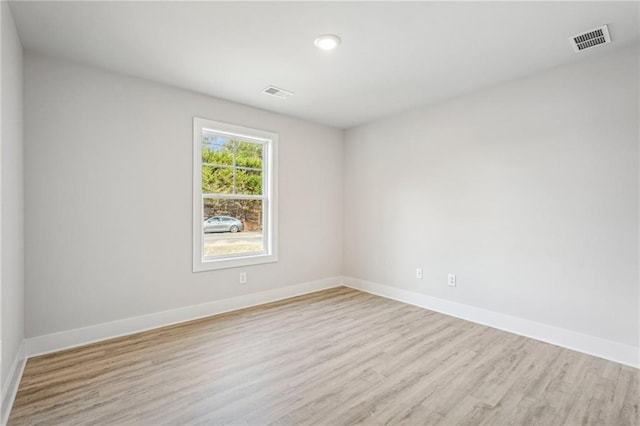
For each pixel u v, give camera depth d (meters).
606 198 2.57
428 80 3.10
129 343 2.79
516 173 3.07
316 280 4.62
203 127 3.48
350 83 3.18
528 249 3.00
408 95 3.49
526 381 2.20
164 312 3.23
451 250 3.60
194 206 3.42
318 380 2.20
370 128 4.53
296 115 4.21
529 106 2.99
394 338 2.92
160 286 3.21
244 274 3.84
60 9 2.00
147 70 2.89
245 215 3.97
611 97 2.54
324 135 4.69
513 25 2.19
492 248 3.25
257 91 3.39
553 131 2.84
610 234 2.55
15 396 1.99
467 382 2.18
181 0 1.92
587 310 2.65
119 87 2.95
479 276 3.35
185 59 2.69
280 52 2.57
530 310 2.98
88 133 2.79
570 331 2.74
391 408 1.90
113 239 2.93
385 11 2.04
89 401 1.95
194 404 1.92
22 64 2.45
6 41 1.91
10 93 2.03
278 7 2.00
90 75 2.80
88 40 2.38
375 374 2.28
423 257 3.88
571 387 2.13
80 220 2.76
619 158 2.51
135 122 3.04
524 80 3.02
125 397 1.99
